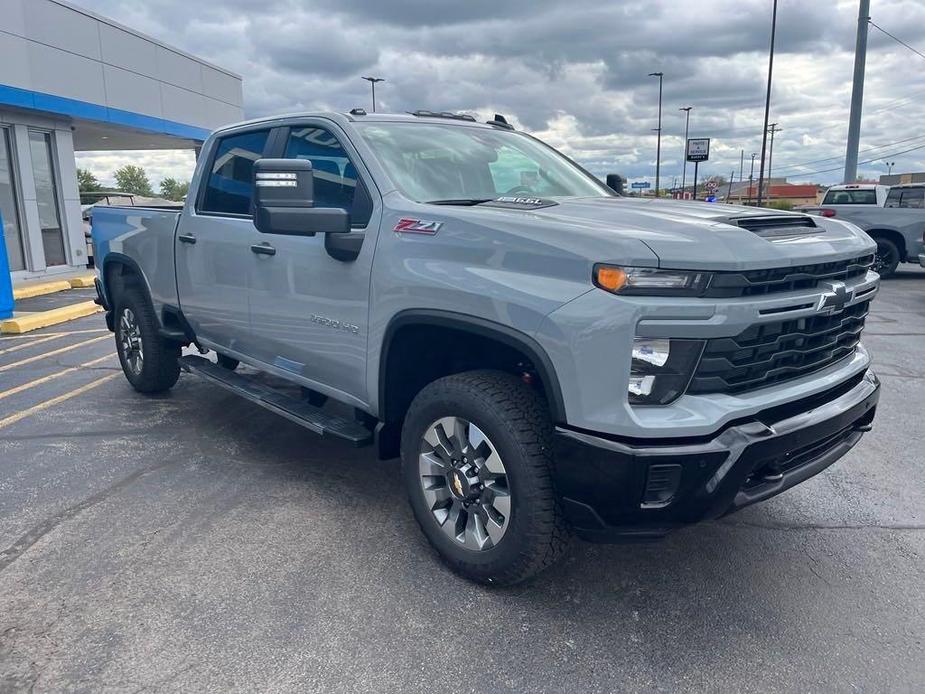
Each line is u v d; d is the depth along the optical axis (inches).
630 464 101.4
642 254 101.6
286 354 166.2
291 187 128.4
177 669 103.6
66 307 419.2
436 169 150.2
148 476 172.1
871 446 196.7
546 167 173.3
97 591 122.8
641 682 102.7
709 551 139.6
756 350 109.9
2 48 496.1
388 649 108.9
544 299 107.9
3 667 103.7
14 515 150.9
